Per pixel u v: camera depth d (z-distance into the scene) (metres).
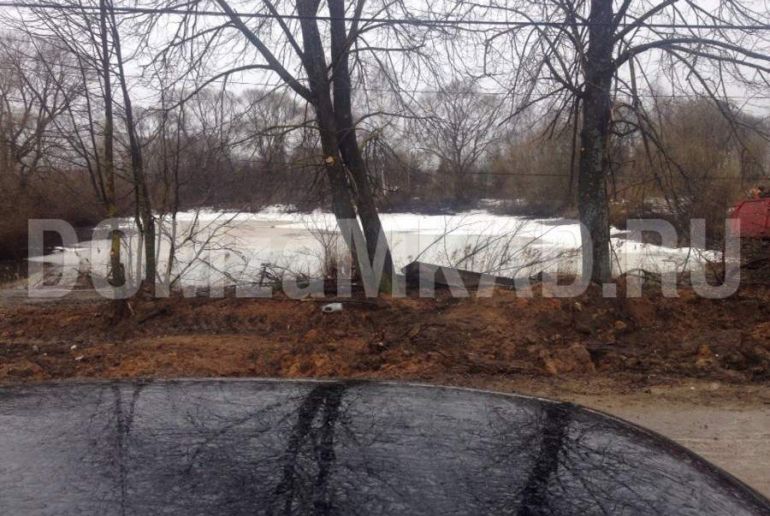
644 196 14.49
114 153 12.30
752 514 2.00
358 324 10.57
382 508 1.80
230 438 2.22
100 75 11.39
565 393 7.86
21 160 20.41
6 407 2.52
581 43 10.98
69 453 2.06
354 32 11.87
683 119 14.69
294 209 13.60
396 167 13.38
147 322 10.73
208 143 12.46
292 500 1.81
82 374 8.37
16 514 1.69
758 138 13.19
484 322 10.21
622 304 10.99
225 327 10.68
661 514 1.89
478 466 2.09
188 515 1.72
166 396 2.70
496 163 21.53
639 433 2.58
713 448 6.03
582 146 12.09
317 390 2.85
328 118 12.11
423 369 8.67
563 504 1.88
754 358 9.23
